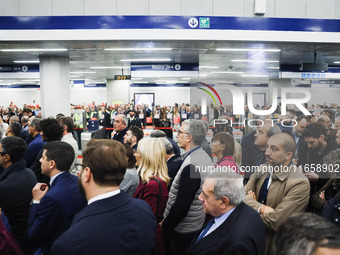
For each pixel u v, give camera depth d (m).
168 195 2.22
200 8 7.74
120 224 1.12
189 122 1.35
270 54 10.50
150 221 1.23
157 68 12.25
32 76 12.29
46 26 7.22
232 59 11.91
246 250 1.18
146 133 9.54
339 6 8.09
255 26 7.49
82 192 1.28
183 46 8.62
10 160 2.18
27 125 5.65
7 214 2.07
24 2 7.50
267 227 1.65
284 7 7.96
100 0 7.62
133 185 2.35
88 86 26.91
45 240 1.64
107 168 1.20
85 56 10.70
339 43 7.76
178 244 2.03
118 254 1.06
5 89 26.55
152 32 7.31
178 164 2.63
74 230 1.06
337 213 1.53
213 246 1.25
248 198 1.80
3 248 1.65
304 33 7.58
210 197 1.35
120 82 21.12
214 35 7.40
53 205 1.61
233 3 7.75
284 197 1.68
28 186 2.17
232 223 1.28
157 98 25.69
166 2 7.71
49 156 1.79
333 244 0.62
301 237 0.65
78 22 7.24
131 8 7.68
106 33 7.27
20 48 8.66
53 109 9.88
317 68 10.76
